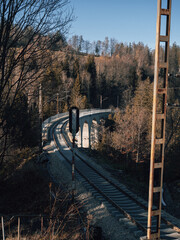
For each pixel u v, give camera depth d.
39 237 8.55
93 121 61.62
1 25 8.09
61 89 64.62
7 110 9.06
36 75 9.15
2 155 9.70
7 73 8.63
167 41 7.20
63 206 12.77
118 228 11.41
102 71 129.75
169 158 26.98
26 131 19.44
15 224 10.56
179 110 34.41
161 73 103.31
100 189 16.77
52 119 55.75
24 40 8.52
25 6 8.13
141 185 20.88
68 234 9.19
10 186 14.53
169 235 10.48
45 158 23.19
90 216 12.61
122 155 39.28
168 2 7.05
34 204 12.78
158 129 36.34
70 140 39.03
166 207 17.11
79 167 23.12
